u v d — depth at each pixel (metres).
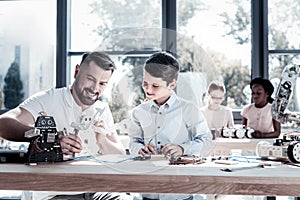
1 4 4.14
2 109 4.12
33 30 4.11
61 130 1.07
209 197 0.98
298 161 0.90
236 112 3.85
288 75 1.02
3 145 2.26
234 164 0.88
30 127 1.07
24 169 0.78
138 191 0.72
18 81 4.12
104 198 1.09
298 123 1.03
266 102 3.38
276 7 3.95
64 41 4.07
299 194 0.68
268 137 2.67
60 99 1.17
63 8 4.05
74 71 0.84
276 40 3.96
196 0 4.06
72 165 0.83
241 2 4.01
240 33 4.02
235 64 4.01
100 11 4.13
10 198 2.58
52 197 1.10
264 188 0.69
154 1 4.05
